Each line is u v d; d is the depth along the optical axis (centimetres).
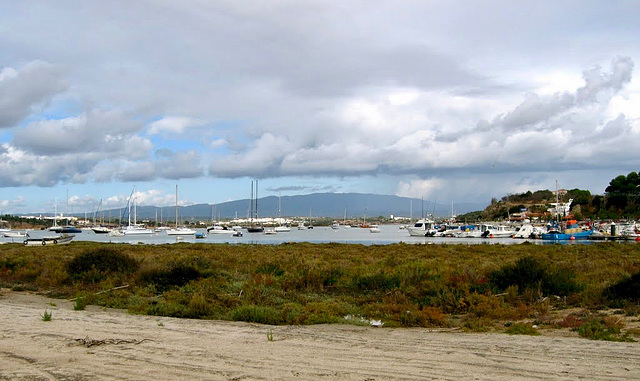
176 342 1073
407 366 855
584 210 17238
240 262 3212
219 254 3988
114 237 12606
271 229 14688
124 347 1012
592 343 1084
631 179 17125
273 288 2123
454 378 774
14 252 4406
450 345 1059
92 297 1864
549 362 888
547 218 16338
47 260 3203
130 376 783
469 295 1741
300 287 2223
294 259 3238
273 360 900
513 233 10675
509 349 1011
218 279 2291
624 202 16388
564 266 2680
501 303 1684
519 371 821
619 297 1720
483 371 821
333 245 5506
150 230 15850
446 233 11119
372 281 2220
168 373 802
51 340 1074
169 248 5044
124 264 2608
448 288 1897
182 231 14188
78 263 2556
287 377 778
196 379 766
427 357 930
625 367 852
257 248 4988
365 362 886
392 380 761
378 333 1253
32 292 2181
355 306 1752
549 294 1902
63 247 5209
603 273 2403
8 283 2427
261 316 1466
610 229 9750
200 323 1384
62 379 764
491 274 2141
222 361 891
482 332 1285
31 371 812
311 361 894
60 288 2230
